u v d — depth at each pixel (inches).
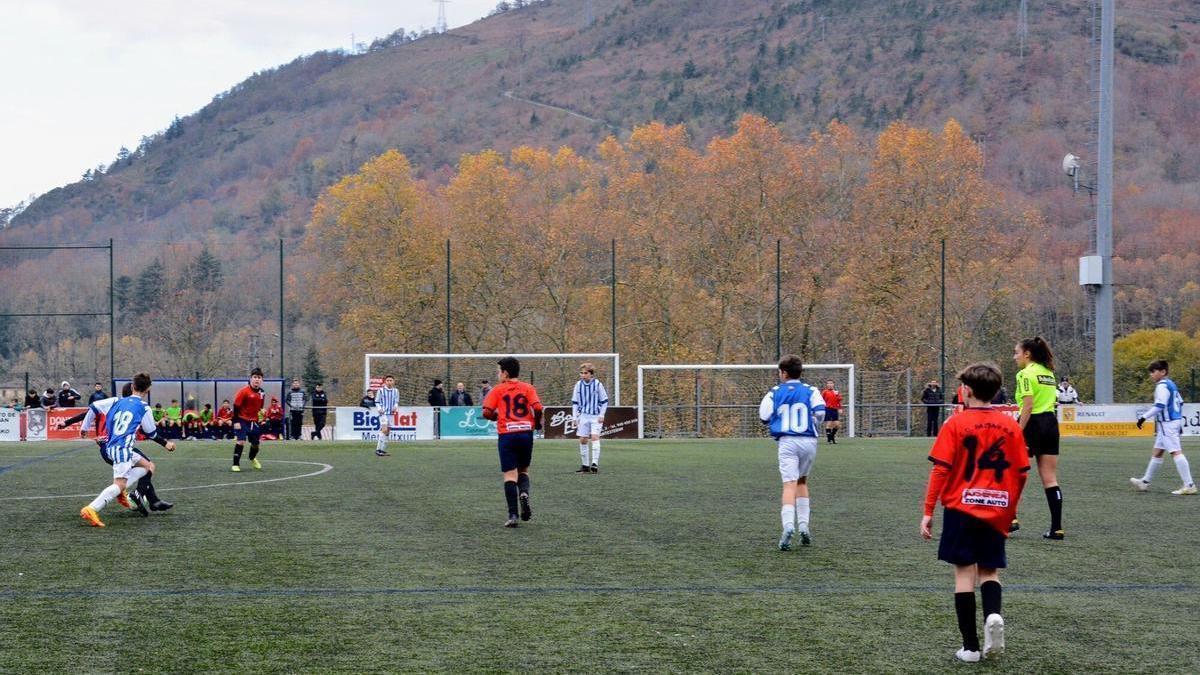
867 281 2231.8
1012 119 4301.2
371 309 2235.5
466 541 478.9
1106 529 522.9
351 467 916.0
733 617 331.0
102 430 556.4
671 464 949.8
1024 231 2295.8
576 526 529.0
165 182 6048.2
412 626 318.3
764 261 2263.8
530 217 2288.4
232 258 2886.3
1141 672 273.7
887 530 515.8
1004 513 279.6
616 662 280.8
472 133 5403.5
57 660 280.7
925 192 2287.2
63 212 5364.2
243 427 888.9
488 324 2265.0
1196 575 402.0
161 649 291.9
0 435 1395.2
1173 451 683.4
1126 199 3412.9
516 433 528.7
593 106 5846.5
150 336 2453.2
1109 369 1536.7
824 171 2461.9
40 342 2348.7
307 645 296.7
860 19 5930.1
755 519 557.0
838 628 317.1
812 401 461.4
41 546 462.9
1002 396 1163.3
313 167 5064.0
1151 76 4389.8
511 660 282.4
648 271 2215.8
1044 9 5482.3
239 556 437.7
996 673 272.2
